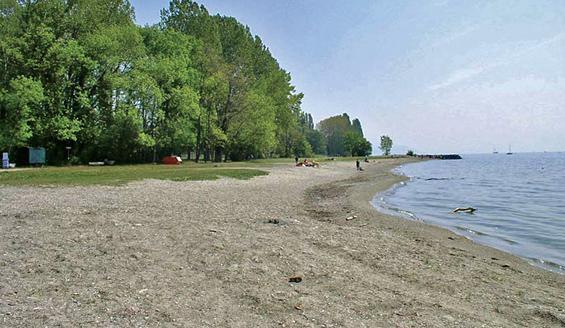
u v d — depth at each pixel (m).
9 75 41.75
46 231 11.17
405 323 5.96
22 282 7.16
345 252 10.29
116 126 48.41
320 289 7.36
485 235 14.21
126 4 53.88
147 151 56.44
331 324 5.81
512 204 23.56
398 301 6.91
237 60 67.00
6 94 39.38
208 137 61.00
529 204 23.59
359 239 12.05
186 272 8.06
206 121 59.94
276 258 9.24
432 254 10.72
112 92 49.94
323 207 19.59
